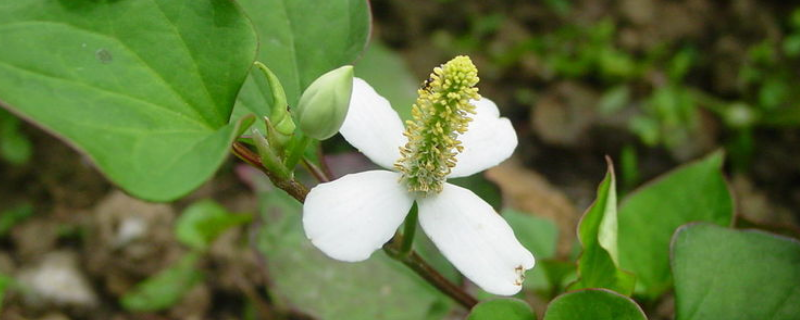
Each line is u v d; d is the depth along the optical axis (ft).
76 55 0.28
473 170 0.34
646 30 0.92
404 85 0.72
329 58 0.37
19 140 0.77
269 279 0.52
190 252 0.72
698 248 0.40
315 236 0.29
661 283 0.50
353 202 0.30
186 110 0.29
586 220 0.40
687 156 0.83
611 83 0.87
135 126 0.27
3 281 0.62
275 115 0.30
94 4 0.29
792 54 0.88
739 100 0.88
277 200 0.54
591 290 0.35
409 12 0.93
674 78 0.87
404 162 0.31
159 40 0.30
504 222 0.31
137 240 0.72
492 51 0.92
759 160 0.83
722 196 0.50
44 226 0.75
